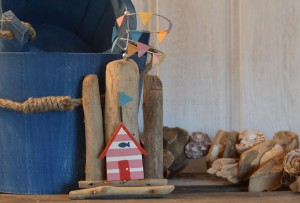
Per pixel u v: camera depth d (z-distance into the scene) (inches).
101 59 35.5
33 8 42.3
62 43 44.8
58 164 35.4
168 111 49.2
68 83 35.0
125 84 34.9
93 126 34.5
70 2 42.3
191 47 49.6
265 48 49.8
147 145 36.2
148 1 49.3
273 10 49.8
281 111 49.7
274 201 34.6
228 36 49.8
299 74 49.6
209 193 37.3
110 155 34.3
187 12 49.6
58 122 35.2
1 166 36.1
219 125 49.5
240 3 49.8
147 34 38.9
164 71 49.3
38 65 34.5
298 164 37.4
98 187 33.2
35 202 32.9
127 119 35.0
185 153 42.6
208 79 49.6
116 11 38.6
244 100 49.6
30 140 35.2
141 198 34.2
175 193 37.4
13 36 35.4
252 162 39.4
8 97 35.1
